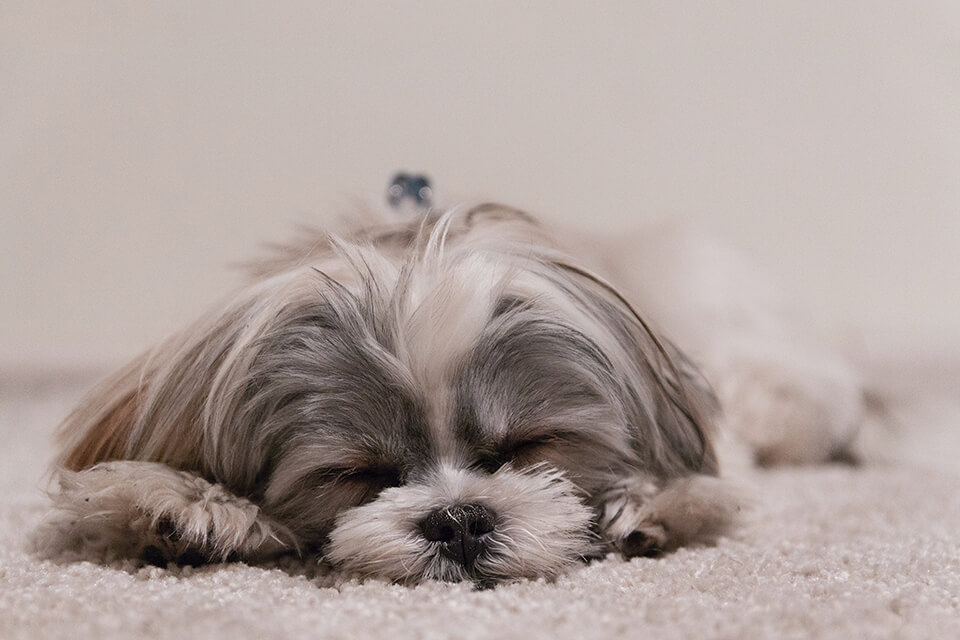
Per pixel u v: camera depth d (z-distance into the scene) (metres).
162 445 0.57
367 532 0.53
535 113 1.20
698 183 1.24
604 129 1.22
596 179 1.22
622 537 0.56
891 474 0.76
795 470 0.78
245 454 0.56
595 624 0.43
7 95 1.17
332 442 0.54
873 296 1.28
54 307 1.20
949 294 1.28
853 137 1.26
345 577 0.52
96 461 0.59
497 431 0.55
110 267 1.19
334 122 1.18
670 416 0.60
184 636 0.42
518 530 0.53
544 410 0.56
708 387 0.65
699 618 0.44
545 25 1.20
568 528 0.54
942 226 1.27
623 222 1.22
